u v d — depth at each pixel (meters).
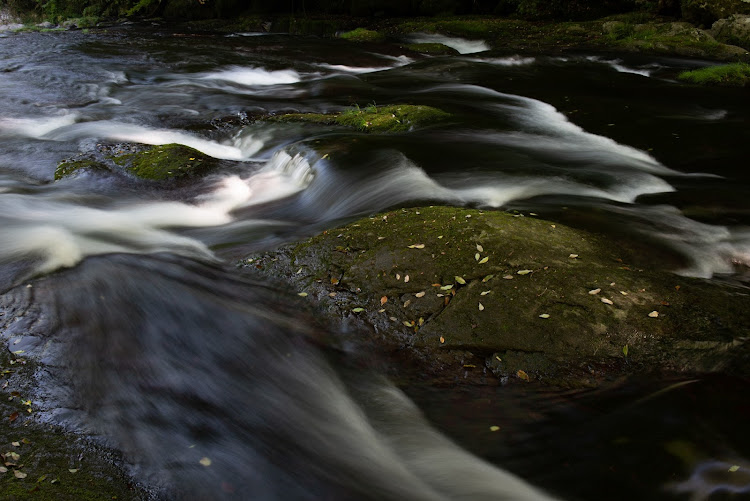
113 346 3.74
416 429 3.24
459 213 4.85
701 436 3.08
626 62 13.87
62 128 8.75
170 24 23.28
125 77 12.32
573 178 6.58
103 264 4.77
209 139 8.57
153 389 3.39
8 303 4.12
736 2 15.05
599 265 4.25
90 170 6.79
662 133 8.41
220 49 16.12
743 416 3.19
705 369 3.50
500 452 3.06
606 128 8.70
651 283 4.06
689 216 5.65
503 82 11.80
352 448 3.10
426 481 2.89
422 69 13.16
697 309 3.79
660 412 3.24
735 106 9.88
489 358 3.62
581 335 3.63
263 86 11.95
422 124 8.42
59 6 25.91
